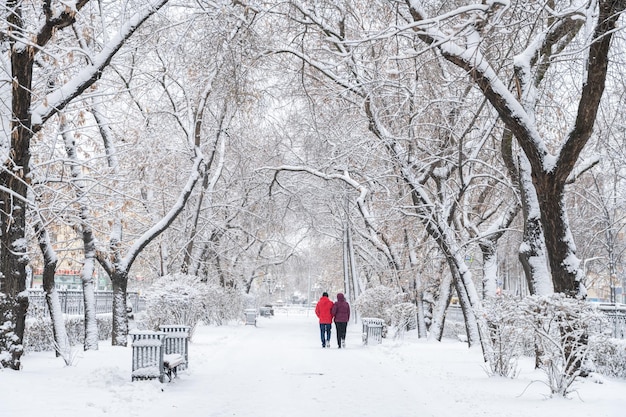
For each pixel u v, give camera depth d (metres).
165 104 28.47
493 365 14.52
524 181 15.56
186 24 20.67
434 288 29.78
